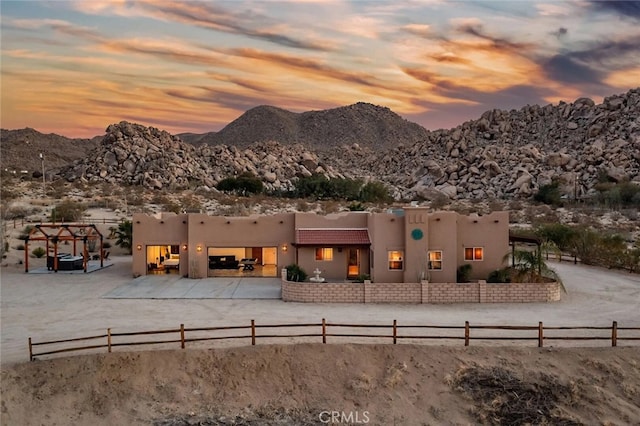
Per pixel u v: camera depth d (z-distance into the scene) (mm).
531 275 28016
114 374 18109
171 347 19344
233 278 32594
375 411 17203
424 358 18828
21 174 106438
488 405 17109
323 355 19000
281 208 67312
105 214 57219
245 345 19469
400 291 26438
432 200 82625
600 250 37250
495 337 20203
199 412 17078
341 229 32281
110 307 25469
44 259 39594
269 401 17625
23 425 16312
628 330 21312
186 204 65875
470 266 29938
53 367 18125
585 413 16859
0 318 23625
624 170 87125
